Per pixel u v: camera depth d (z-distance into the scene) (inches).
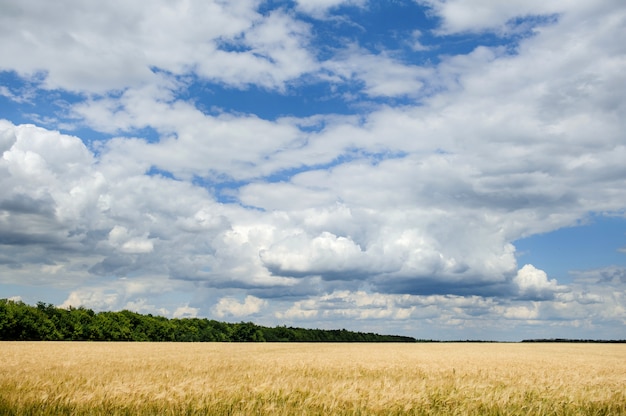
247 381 614.2
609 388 588.4
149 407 424.2
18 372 697.0
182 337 4015.8
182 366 901.8
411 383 594.9
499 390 531.8
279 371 816.3
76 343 2471.7
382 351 1995.6
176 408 424.2
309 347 2501.2
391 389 507.8
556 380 702.5
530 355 1795.0
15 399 421.1
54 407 410.0
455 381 641.6
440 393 508.1
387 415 426.6
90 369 784.3
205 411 422.6
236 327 4534.9
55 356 1198.3
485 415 441.1
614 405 493.4
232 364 984.9
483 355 1728.6
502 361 1301.7
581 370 974.4
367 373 836.6
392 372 859.4
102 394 450.9
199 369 829.8
